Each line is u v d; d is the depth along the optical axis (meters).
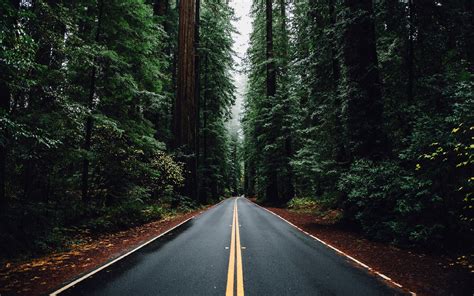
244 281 5.54
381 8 11.25
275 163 27.11
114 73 12.96
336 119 13.77
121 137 13.48
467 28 10.61
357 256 7.56
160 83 17.30
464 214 7.38
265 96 30.11
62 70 9.79
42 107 9.21
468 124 6.53
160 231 11.82
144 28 14.67
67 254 8.05
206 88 32.91
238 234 10.79
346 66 12.14
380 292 5.04
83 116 10.34
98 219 11.72
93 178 13.84
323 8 15.48
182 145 22.53
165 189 19.42
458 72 9.70
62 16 9.22
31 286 5.43
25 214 8.41
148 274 5.99
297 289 5.14
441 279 5.74
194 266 6.55
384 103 11.74
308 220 15.36
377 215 9.84
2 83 7.48
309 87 15.77
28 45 7.02
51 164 10.07
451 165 7.48
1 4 5.98
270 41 28.12
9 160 9.18
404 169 9.17
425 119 8.52
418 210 7.74
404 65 11.62
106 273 6.07
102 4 12.66
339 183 11.16
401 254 7.68
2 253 7.32
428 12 10.65
